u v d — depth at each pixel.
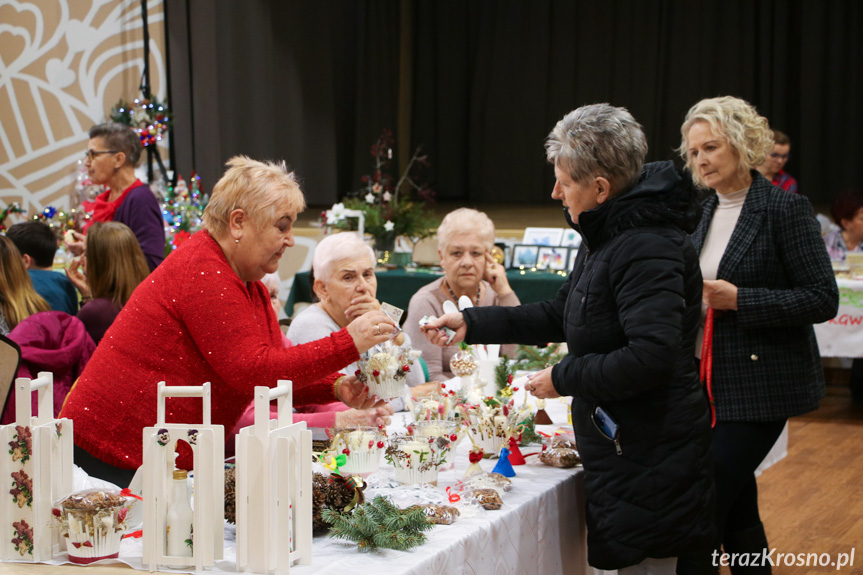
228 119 8.75
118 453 1.85
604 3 12.76
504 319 2.21
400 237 6.30
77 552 1.52
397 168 12.94
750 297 2.35
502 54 13.23
